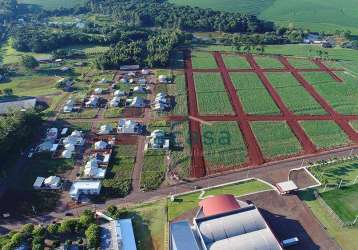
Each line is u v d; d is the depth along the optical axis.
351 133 133.62
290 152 122.44
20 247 84.62
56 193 104.88
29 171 113.44
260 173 111.94
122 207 98.88
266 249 80.69
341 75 179.62
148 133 132.00
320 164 114.50
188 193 103.69
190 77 176.00
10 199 102.44
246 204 94.38
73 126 136.62
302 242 87.94
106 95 158.88
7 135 115.19
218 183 107.94
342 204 99.25
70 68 187.25
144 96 157.75
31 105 146.62
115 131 133.12
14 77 178.88
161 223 93.00
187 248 80.12
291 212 96.31
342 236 89.94
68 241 86.56
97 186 103.56
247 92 162.00
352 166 114.50
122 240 86.81
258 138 129.88
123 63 186.00
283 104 152.62
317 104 153.00
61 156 119.69
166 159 118.50
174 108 148.50
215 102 153.38
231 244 81.62
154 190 105.56
